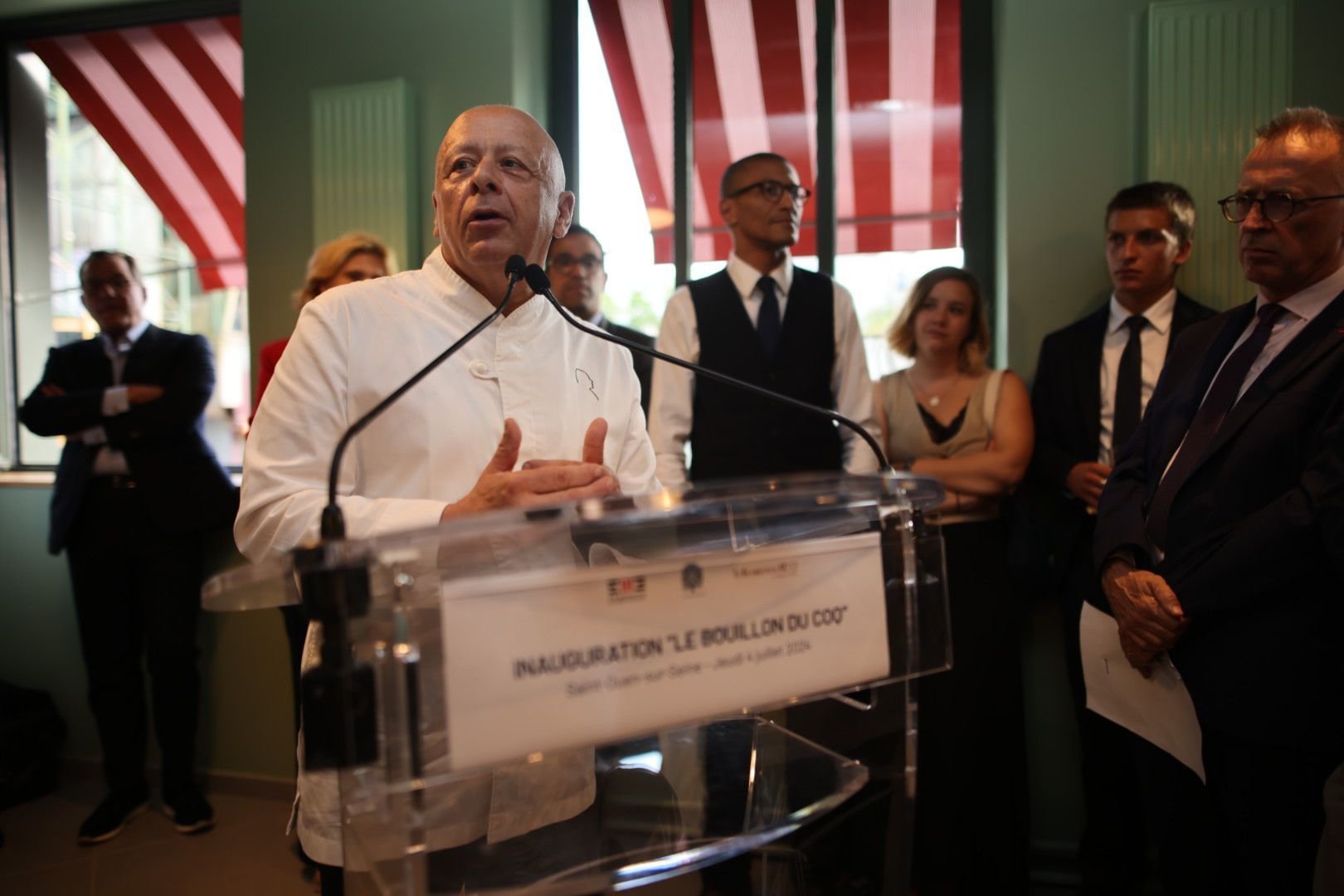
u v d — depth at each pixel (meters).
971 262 2.53
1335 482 1.11
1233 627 1.21
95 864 2.28
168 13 2.94
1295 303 1.30
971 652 1.98
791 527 0.70
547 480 0.81
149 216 3.22
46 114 3.23
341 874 0.88
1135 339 2.01
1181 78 2.12
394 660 0.56
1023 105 2.27
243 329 3.16
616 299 2.79
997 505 2.07
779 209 2.07
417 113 2.54
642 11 2.73
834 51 2.59
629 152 2.84
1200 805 1.38
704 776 0.74
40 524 2.87
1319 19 2.07
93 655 2.51
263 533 0.92
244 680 2.68
